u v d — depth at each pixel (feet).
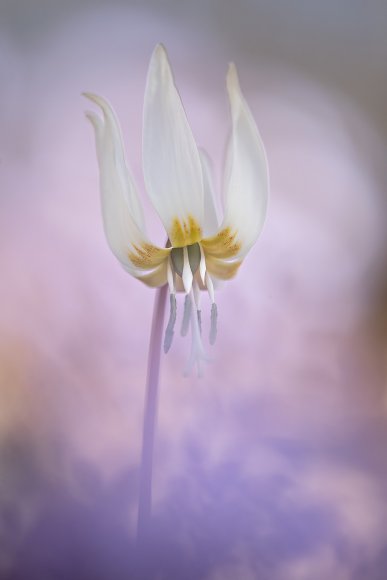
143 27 1.87
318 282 1.40
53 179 1.41
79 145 1.51
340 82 2.02
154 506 0.81
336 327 1.24
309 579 0.78
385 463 0.90
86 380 1.01
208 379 1.01
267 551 0.80
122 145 0.76
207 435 0.89
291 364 1.07
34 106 1.59
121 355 1.05
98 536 0.79
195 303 0.79
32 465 0.85
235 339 1.09
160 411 0.94
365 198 1.65
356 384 1.05
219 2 1.98
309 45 2.04
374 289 1.45
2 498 0.82
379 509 0.84
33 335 1.05
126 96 1.68
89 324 1.08
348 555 0.81
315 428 0.95
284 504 0.83
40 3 1.78
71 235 1.26
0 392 0.97
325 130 1.83
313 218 1.55
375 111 1.97
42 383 0.99
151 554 0.79
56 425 0.93
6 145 1.48
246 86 1.91
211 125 1.58
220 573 0.79
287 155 1.72
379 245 1.56
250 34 2.01
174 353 1.05
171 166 0.75
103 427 0.93
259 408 0.96
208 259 0.79
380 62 2.02
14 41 1.72
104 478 0.84
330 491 0.85
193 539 0.80
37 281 1.12
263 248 1.36
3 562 0.78
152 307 1.11
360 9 2.06
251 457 0.87
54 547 0.79
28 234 1.22
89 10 1.80
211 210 0.80
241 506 0.82
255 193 0.77
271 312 1.16
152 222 1.29
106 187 0.76
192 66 1.83
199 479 0.83
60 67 1.70
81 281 1.13
